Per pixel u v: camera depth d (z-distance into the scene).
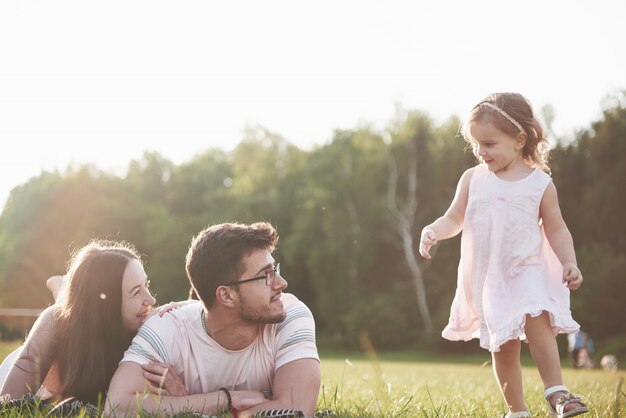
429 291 41.06
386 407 3.59
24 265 52.97
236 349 3.45
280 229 48.28
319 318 45.78
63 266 53.16
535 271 3.78
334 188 41.06
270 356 3.49
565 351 32.44
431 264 41.22
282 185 49.91
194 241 3.41
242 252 3.27
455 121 41.94
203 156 68.00
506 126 3.93
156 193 67.00
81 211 55.41
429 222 41.06
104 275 3.58
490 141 3.97
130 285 3.61
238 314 3.32
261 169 50.22
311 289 46.22
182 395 3.36
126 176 66.19
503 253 3.87
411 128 41.41
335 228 40.72
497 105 3.96
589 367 23.92
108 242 4.21
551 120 37.88
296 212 47.62
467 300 4.09
